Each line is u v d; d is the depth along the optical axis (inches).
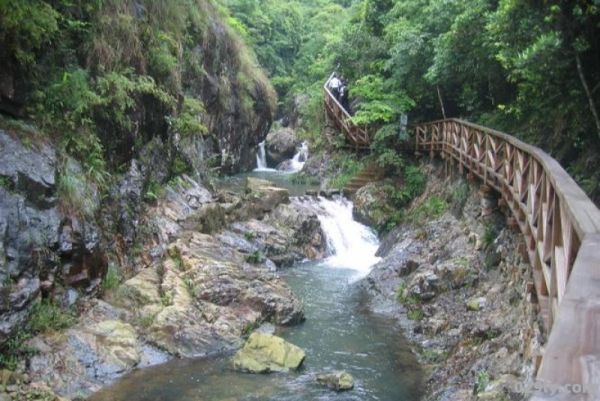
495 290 338.3
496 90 515.8
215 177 693.3
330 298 415.8
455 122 514.6
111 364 276.1
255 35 1262.3
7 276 257.0
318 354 314.5
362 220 597.3
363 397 262.8
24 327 263.9
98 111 363.6
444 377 275.1
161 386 266.4
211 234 471.5
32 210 283.4
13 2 268.8
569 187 176.6
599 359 67.5
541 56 302.0
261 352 295.7
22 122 304.5
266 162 1006.4
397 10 701.3
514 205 321.7
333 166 768.9
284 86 1291.8
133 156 414.0
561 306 82.4
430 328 338.3
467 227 427.8
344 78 848.9
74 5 349.4
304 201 607.2
